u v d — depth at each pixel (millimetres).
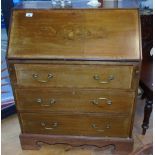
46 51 1475
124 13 1498
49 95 1625
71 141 1819
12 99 2322
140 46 1442
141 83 1826
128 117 1667
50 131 1803
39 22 1520
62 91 1597
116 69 1468
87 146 1935
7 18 1931
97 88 1558
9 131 2115
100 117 1689
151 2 2000
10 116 2295
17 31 1521
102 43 1461
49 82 1562
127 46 1445
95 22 1495
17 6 1664
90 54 1445
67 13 1520
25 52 1484
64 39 1485
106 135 1777
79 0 1752
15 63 1502
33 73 1534
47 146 1949
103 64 1452
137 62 1427
